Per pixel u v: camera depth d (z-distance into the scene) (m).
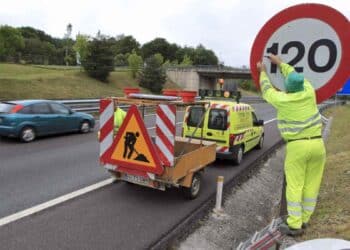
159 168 6.25
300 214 3.93
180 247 5.12
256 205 7.27
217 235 5.64
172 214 6.25
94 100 22.20
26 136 12.26
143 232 5.43
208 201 7.07
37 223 5.56
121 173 6.89
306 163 3.87
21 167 8.80
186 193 7.03
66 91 39.12
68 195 6.95
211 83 79.00
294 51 3.19
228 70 69.06
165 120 6.17
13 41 72.50
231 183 8.44
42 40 115.31
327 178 7.49
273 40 3.29
